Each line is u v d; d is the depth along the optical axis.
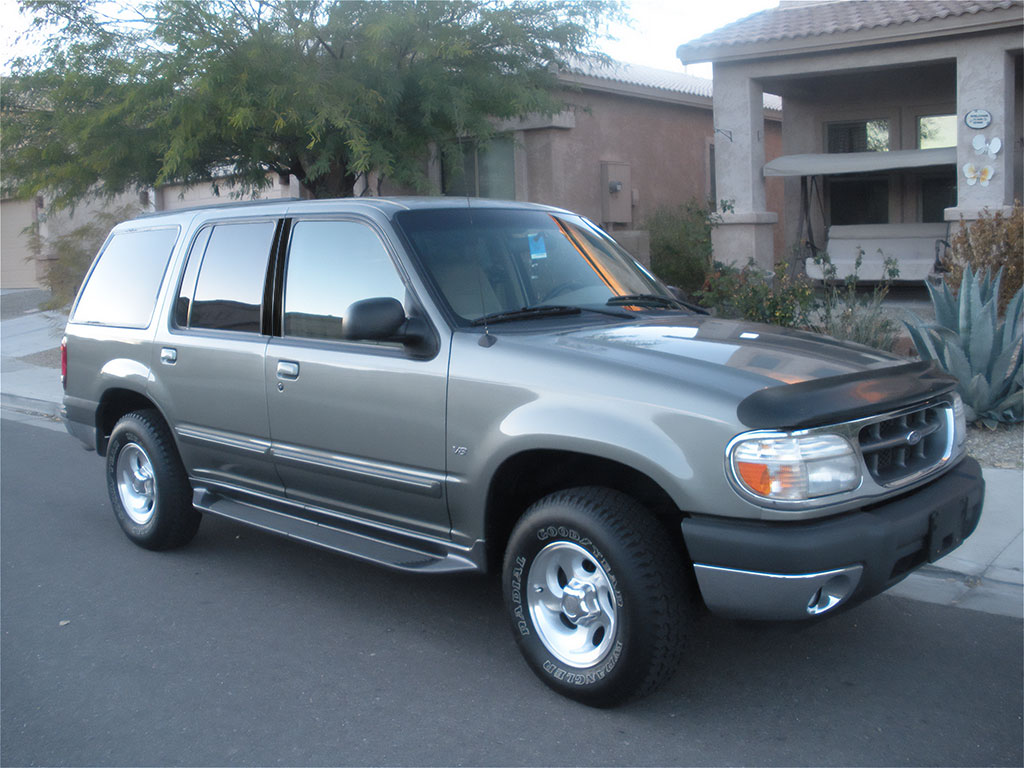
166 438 5.77
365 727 3.82
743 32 13.77
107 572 5.73
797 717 3.80
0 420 10.89
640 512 3.68
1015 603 4.87
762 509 3.36
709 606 3.50
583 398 3.71
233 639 4.71
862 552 3.39
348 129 10.88
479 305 4.34
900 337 9.77
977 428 7.84
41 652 4.62
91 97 11.03
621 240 14.30
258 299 5.04
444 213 4.69
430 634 4.71
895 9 13.25
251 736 3.78
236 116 10.09
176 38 10.22
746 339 4.13
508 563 4.02
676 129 18.16
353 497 4.65
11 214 25.91
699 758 3.52
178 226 5.73
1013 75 12.39
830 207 17.12
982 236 10.61
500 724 3.81
